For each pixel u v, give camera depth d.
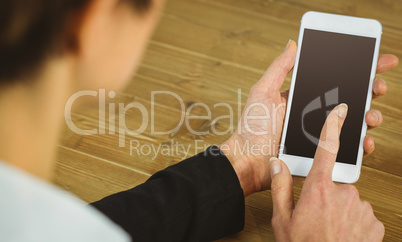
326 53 0.86
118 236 0.33
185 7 1.21
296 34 1.17
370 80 0.85
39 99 0.32
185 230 0.73
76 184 0.90
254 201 0.89
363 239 0.69
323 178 0.72
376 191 0.90
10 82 0.31
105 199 0.71
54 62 0.31
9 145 0.33
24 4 0.28
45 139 0.34
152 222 0.69
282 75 0.89
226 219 0.77
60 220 0.31
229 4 1.22
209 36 1.16
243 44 1.15
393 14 1.21
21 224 0.31
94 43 0.31
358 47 0.86
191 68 1.10
